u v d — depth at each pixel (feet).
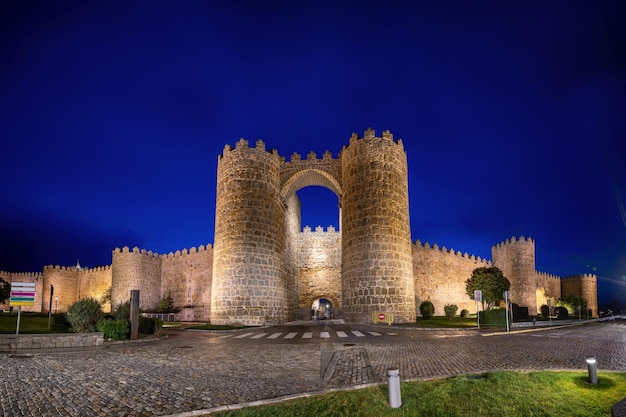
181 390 34.22
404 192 124.57
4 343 60.23
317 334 84.79
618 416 22.40
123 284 189.98
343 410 28.43
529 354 50.16
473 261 213.46
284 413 27.86
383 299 112.37
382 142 121.70
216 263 127.54
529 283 207.10
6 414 28.12
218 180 134.10
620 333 86.69
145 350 60.13
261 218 127.03
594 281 273.95
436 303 186.80
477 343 63.57
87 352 57.88
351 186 123.24
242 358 51.44
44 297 231.71
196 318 189.16
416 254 182.39
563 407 28.35
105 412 28.53
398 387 29.17
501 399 30.01
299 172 141.08
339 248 188.65
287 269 147.64
